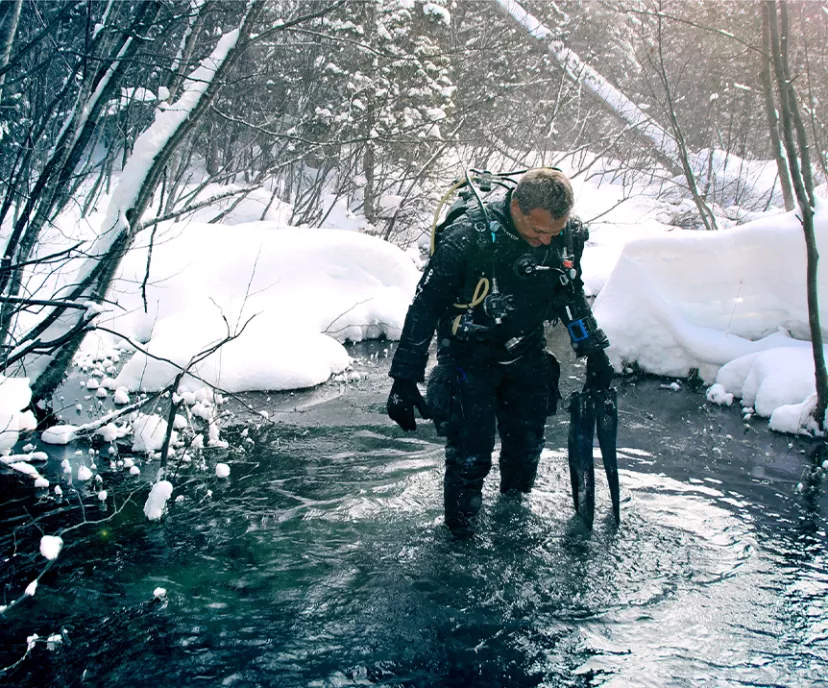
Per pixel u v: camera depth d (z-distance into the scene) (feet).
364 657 7.95
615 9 45.80
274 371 17.21
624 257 19.10
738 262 17.88
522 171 9.95
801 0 29.35
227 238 21.94
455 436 9.91
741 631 8.43
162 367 16.74
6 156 15.35
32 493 11.86
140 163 13.30
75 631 8.38
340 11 31.14
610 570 9.66
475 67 40.16
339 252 22.33
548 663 7.86
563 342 21.84
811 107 23.38
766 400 15.49
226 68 13.52
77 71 13.53
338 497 11.71
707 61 45.27
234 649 8.07
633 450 13.79
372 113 32.40
